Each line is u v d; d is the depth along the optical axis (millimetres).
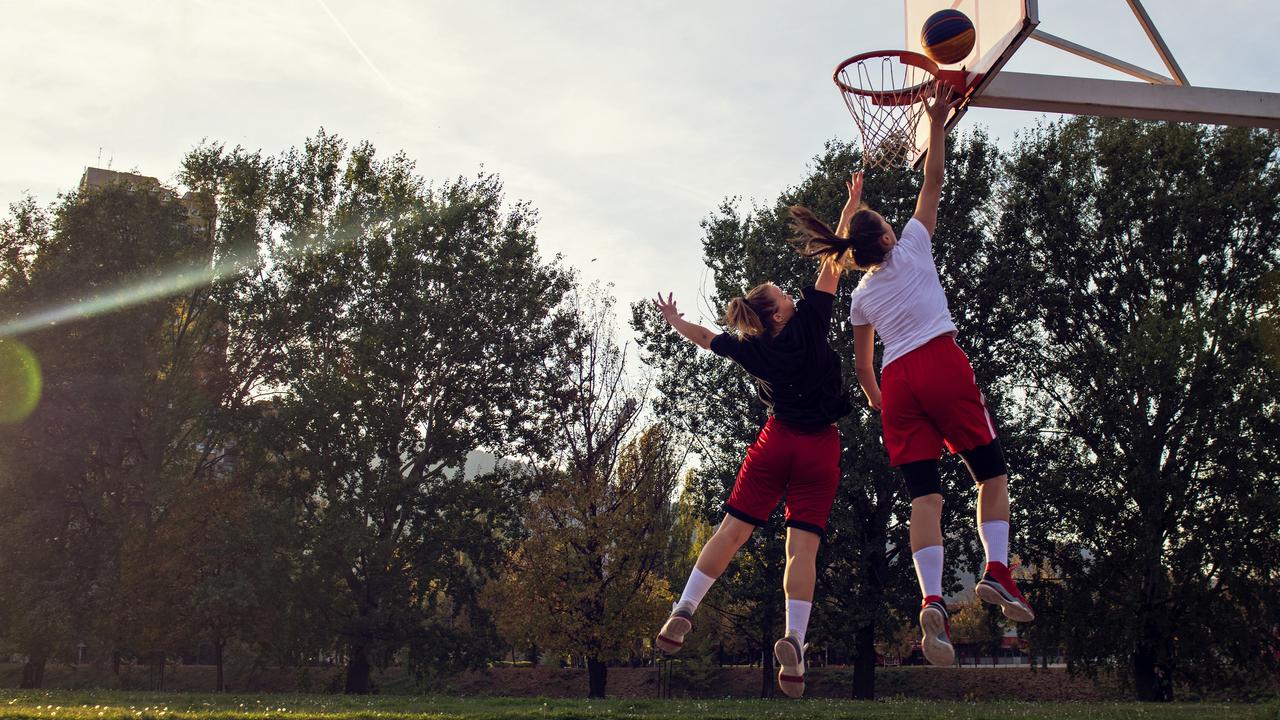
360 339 32156
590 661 31078
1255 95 7305
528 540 30906
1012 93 7098
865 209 3736
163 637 29484
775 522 28203
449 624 35688
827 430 3910
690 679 42656
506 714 11734
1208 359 25172
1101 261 28703
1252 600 25594
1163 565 26109
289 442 31469
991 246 29766
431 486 32250
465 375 33344
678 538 33844
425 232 34531
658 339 31969
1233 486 24672
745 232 31906
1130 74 7434
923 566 3385
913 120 5453
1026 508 27828
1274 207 26578
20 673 41438
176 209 32594
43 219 30719
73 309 28703
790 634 3645
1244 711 12188
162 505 29766
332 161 35625
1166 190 27891
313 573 29656
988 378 28688
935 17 4816
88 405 28719
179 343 32594
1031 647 28766
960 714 12047
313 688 39375
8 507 28047
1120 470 26516
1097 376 27547
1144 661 27609
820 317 3883
